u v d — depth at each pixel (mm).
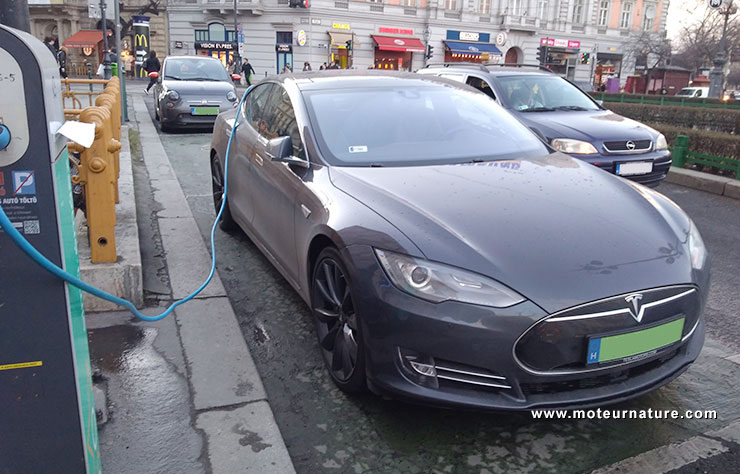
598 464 2510
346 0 36625
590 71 46594
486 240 2566
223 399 2836
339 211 2957
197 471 2375
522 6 42094
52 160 1579
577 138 6766
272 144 3572
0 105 1518
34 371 1679
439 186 3062
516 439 2668
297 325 3705
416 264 2492
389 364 2551
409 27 38969
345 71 4613
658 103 22828
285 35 36625
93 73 37562
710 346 3574
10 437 1706
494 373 2420
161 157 8688
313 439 2643
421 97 4156
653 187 7258
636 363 2535
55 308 1651
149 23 35031
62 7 37219
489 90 8156
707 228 6355
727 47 47781
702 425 2779
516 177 3252
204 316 3662
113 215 3686
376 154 3543
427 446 2607
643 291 2479
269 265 4652
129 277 3703
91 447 1859
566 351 2414
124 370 3051
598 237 2652
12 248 1590
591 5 44906
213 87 11961
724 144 8781
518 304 2377
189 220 5621
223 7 36250
